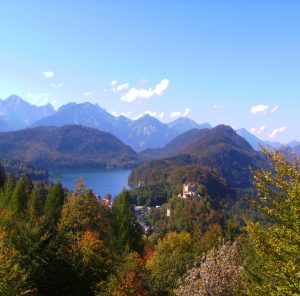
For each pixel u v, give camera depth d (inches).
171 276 1449.3
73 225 2021.4
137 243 2566.4
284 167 568.4
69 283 1115.9
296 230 540.7
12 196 2600.9
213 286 868.0
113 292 1081.4
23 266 1030.4
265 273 601.3
